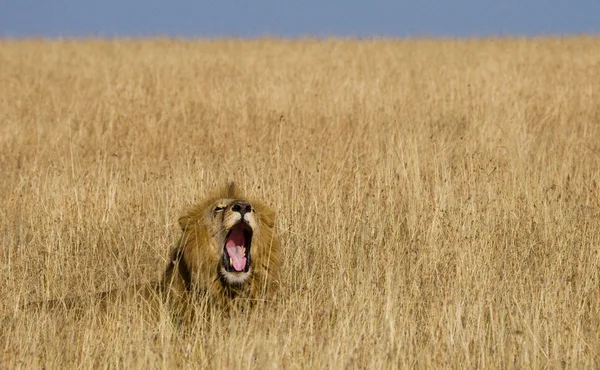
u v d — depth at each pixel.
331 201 13.69
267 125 20.38
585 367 8.80
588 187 14.74
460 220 13.02
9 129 21.23
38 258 12.09
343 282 11.16
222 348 8.86
